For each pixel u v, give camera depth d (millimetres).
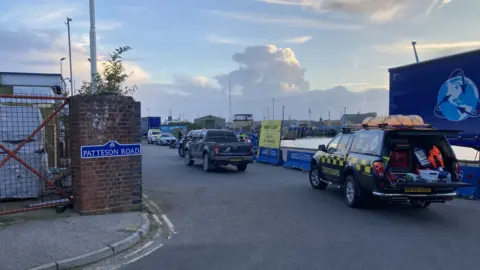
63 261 5348
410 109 13469
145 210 9062
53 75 24828
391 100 14438
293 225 7680
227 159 16484
